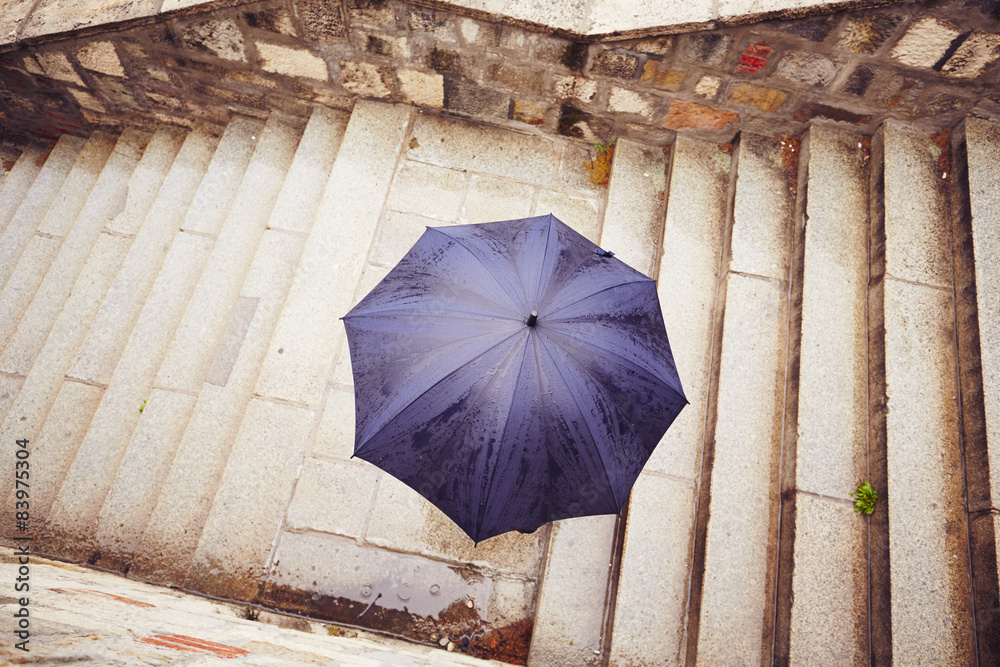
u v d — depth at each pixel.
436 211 3.80
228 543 2.97
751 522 2.96
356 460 3.19
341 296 3.48
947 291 3.07
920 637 2.53
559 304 2.10
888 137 3.36
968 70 2.93
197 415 3.24
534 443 2.01
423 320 2.13
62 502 3.15
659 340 2.27
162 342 3.61
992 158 3.18
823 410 3.01
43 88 4.18
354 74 3.68
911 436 2.81
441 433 2.03
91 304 3.92
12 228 4.43
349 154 3.79
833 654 2.65
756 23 2.93
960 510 2.69
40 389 3.63
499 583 3.10
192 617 2.16
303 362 3.32
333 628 2.92
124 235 4.15
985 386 2.76
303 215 3.76
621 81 3.42
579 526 3.10
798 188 3.56
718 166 3.78
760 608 2.84
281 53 3.57
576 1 3.10
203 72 3.82
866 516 2.84
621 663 2.84
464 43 3.31
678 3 3.00
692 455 3.18
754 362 3.24
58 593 1.72
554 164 3.98
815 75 3.16
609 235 3.74
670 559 3.00
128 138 4.52
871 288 3.20
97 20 3.45
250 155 4.17
